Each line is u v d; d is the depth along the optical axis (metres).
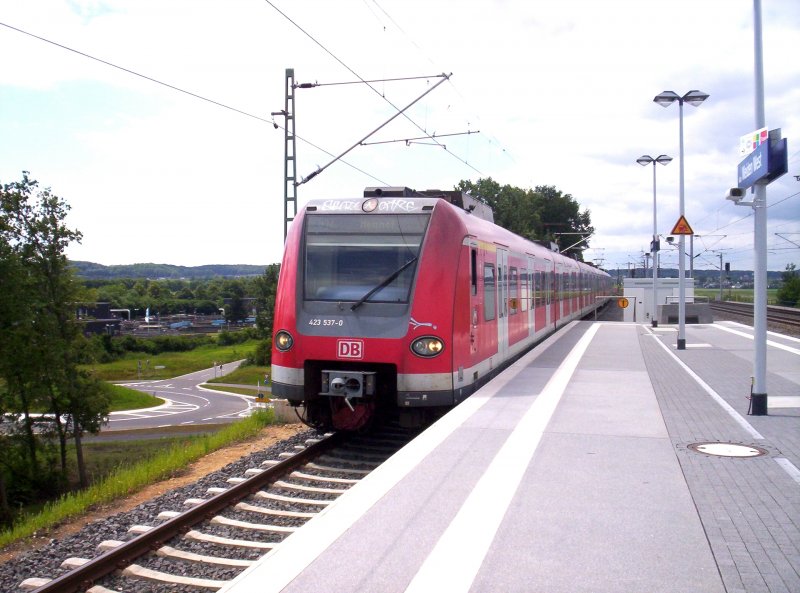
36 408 27.52
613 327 29.30
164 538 7.01
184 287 182.25
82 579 6.12
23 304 26.81
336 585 4.38
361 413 10.44
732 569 4.61
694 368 14.95
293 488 8.75
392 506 5.82
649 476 6.67
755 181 9.43
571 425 8.88
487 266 12.49
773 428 8.78
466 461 7.18
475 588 4.33
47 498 25.91
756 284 9.70
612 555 4.84
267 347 96.12
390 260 10.41
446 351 10.13
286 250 10.97
